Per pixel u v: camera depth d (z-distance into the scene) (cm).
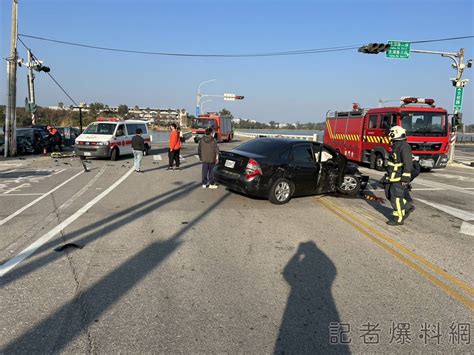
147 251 517
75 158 1797
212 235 597
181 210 760
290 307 373
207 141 1005
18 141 1938
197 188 1019
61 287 402
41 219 671
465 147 4419
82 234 586
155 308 363
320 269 470
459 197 1005
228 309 366
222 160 895
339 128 2030
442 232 650
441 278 452
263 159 821
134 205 797
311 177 884
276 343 315
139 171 1340
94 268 454
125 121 1855
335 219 719
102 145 1633
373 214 768
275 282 429
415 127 1496
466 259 520
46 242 545
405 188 685
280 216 732
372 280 442
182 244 550
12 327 326
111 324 334
